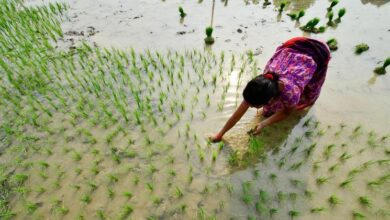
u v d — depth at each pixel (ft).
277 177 9.28
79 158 10.34
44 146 10.92
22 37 17.52
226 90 12.94
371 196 8.56
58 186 9.51
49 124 11.84
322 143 10.28
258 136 10.66
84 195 9.16
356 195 8.61
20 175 9.68
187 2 22.13
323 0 21.11
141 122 11.62
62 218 8.66
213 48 16.14
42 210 8.89
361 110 11.55
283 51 8.68
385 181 8.91
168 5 21.84
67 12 21.59
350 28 17.16
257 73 13.85
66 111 12.40
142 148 10.62
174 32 18.03
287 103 8.11
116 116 12.03
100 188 9.40
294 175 9.30
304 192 8.80
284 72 8.09
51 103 12.30
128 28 18.92
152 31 18.34
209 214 8.47
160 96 12.42
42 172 9.98
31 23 19.63
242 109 8.53
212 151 10.30
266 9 20.26
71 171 9.97
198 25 18.66
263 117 11.42
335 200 8.43
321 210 8.24
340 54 14.83
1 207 9.00
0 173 10.02
